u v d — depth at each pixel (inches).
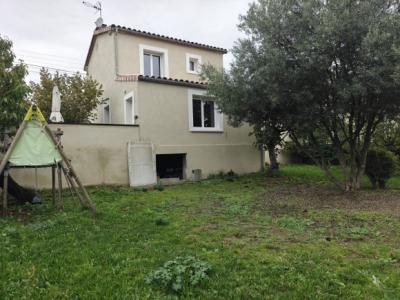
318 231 236.4
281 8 365.4
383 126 580.4
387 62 316.5
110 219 268.8
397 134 591.5
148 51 661.9
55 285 150.6
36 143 292.2
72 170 303.1
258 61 383.9
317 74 355.6
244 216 287.7
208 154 590.2
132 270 164.6
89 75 719.1
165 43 680.4
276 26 365.1
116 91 597.6
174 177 562.3
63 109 636.1
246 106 417.4
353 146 410.9
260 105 403.2
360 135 438.9
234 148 630.5
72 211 298.7
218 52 768.9
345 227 246.5
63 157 301.1
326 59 338.0
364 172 459.5
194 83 565.9
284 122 423.2
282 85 362.9
